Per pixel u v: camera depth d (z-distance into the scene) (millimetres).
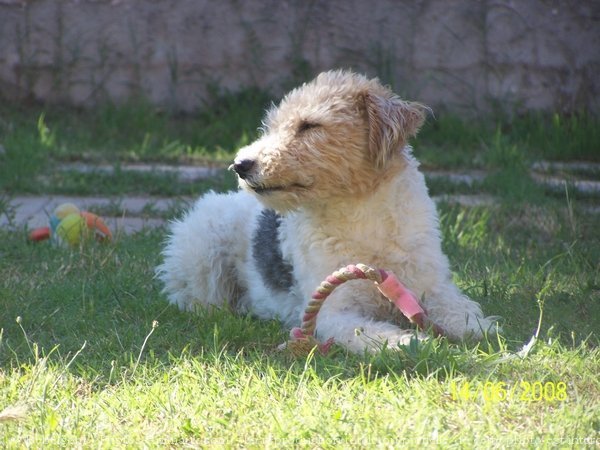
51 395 5234
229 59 14789
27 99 14727
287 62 14750
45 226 9984
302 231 6414
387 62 14609
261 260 7168
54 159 13195
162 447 4578
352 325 5961
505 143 13406
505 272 8000
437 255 6445
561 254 8328
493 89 14625
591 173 12492
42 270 8164
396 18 14617
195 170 12773
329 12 14672
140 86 14766
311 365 5602
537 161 13203
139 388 5285
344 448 4422
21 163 12305
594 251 8648
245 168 5949
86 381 5543
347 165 6004
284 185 5961
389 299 5953
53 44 14648
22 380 5445
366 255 6305
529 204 10523
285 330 6668
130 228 10141
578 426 4551
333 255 6305
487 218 9945
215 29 14727
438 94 14641
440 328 6023
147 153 13523
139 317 6984
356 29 14664
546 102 14562
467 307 6375
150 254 8641
